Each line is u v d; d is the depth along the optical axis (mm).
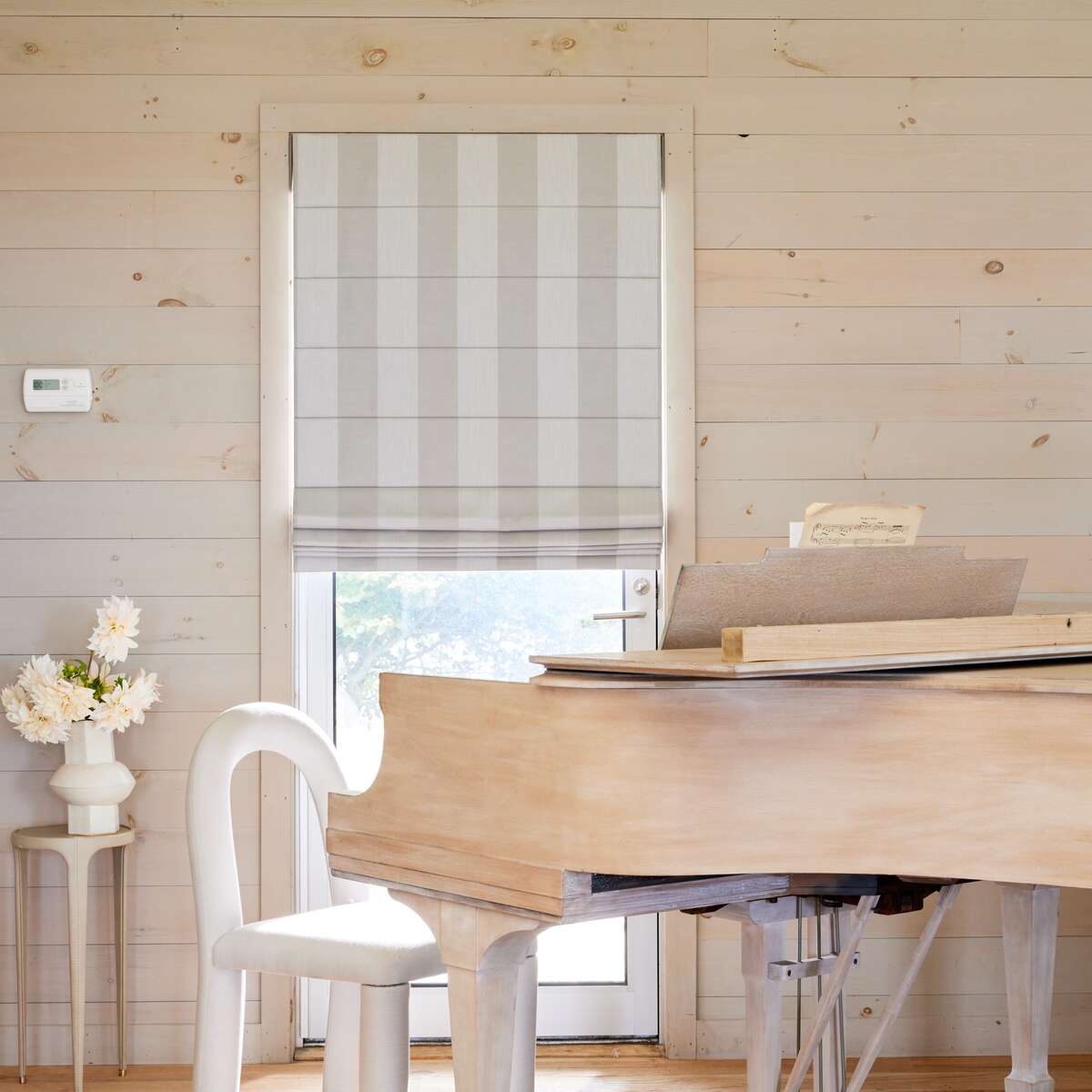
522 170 3227
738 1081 3010
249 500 3197
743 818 1652
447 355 3217
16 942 3020
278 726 2461
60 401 3160
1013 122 3281
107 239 3201
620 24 3250
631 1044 3246
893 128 3270
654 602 3289
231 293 3205
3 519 3174
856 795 1676
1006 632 1841
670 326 3225
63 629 3176
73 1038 2898
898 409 3258
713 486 3234
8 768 3152
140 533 3188
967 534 3266
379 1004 2049
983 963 3223
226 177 3213
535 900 1657
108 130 3207
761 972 1947
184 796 3164
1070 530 3275
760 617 1779
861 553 1773
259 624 3189
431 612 3301
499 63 3234
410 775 1846
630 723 1630
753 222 3248
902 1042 3211
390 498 3193
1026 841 1622
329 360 3203
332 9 3225
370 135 3213
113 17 3211
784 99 3258
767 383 3244
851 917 2227
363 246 3213
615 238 3238
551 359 3225
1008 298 3279
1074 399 3285
